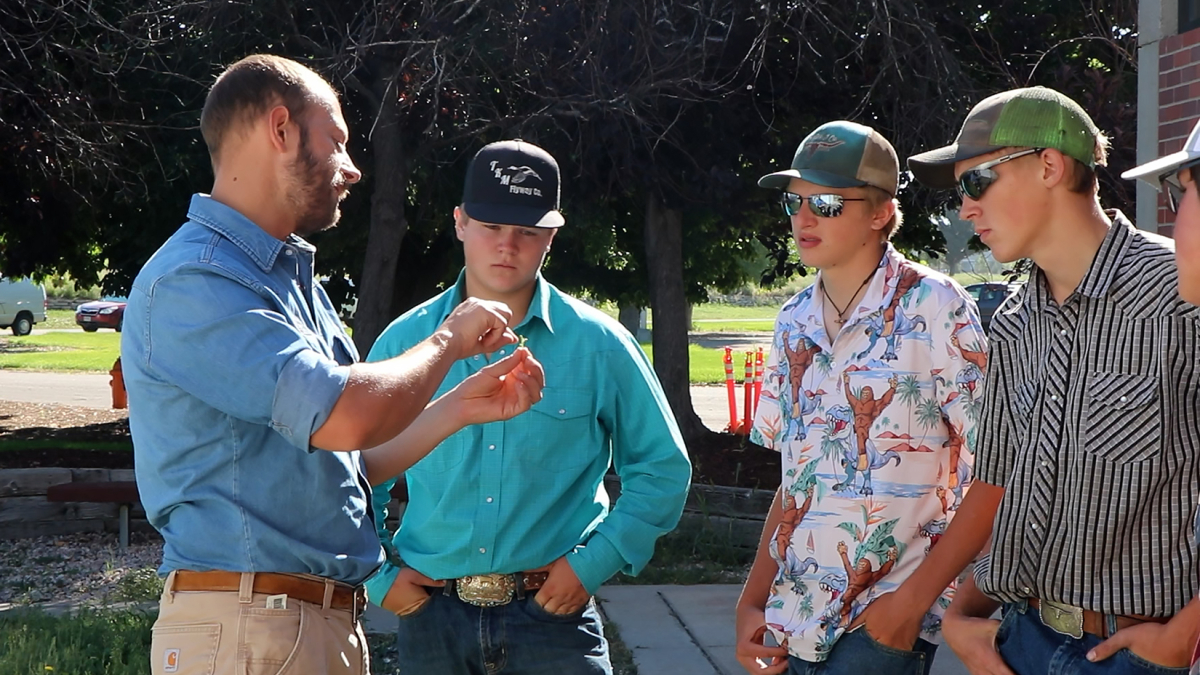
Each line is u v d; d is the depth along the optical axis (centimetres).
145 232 1158
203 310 220
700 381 2239
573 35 916
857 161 289
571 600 307
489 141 973
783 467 305
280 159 234
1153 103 637
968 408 277
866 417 285
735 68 921
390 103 903
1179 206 181
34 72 967
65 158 1033
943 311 282
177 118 1046
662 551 761
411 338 331
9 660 504
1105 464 229
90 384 2055
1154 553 229
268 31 955
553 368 315
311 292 251
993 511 255
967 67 938
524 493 306
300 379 214
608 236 1098
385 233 966
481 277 315
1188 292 179
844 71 928
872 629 274
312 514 236
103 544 835
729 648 565
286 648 230
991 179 246
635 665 539
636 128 942
